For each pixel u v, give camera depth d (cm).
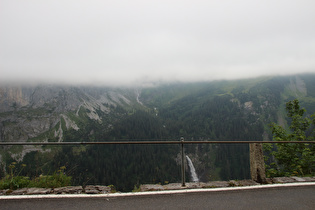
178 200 399
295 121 1534
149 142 463
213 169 8612
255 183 508
